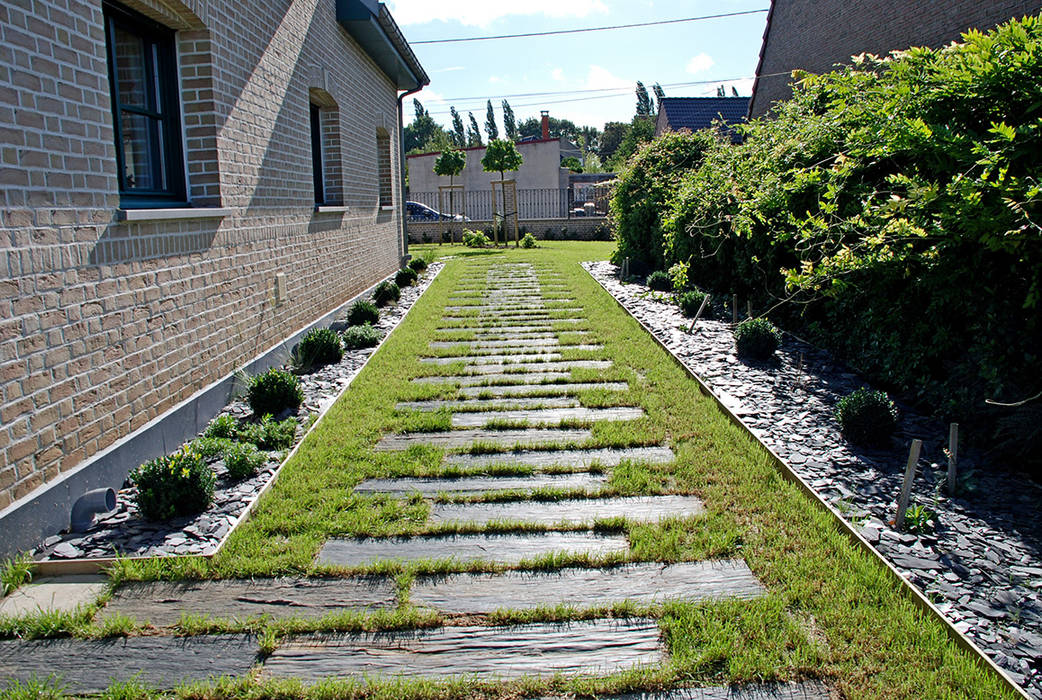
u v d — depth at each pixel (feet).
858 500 12.00
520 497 12.35
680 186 34.81
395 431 15.78
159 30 16.34
